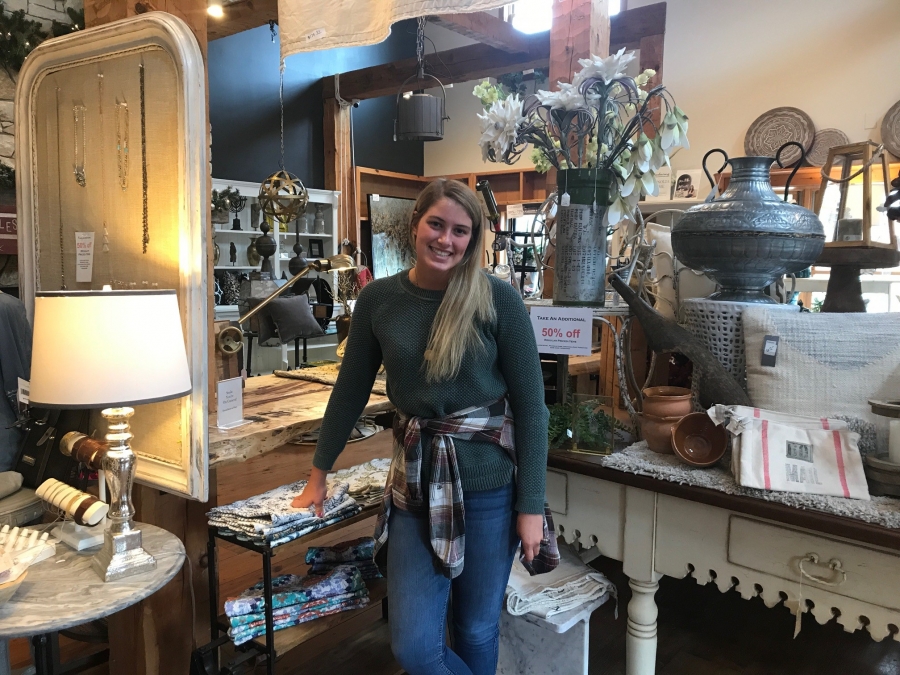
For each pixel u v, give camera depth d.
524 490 1.40
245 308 4.46
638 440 1.97
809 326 1.66
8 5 4.74
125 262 1.70
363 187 8.19
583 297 1.92
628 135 1.86
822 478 1.47
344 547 2.16
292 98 7.39
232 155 6.88
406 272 1.47
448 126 8.61
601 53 2.36
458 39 8.29
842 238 1.91
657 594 2.68
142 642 1.76
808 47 5.68
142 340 1.36
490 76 6.41
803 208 1.77
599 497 1.81
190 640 1.84
